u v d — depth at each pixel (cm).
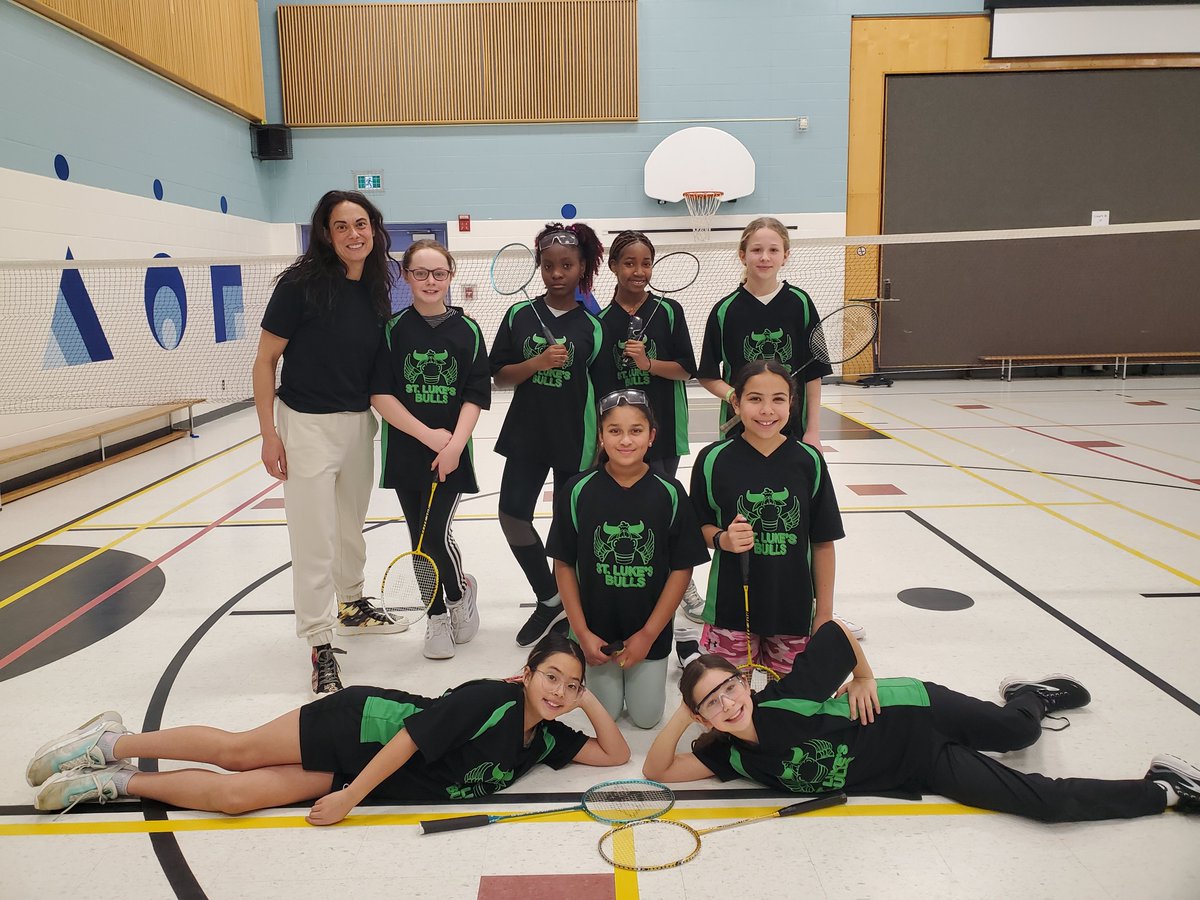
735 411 297
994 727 234
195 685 307
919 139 1155
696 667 224
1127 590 383
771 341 328
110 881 202
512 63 1116
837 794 229
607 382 342
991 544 455
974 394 1080
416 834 219
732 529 252
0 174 604
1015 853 206
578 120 1130
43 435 662
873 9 1125
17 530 520
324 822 222
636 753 261
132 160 790
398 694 237
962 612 362
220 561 455
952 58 1136
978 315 1202
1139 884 194
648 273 330
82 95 709
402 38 1109
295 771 233
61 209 677
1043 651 321
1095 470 626
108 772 234
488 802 234
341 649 345
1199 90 1153
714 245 419
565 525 275
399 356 321
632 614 274
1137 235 1180
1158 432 777
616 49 1113
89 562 455
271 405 305
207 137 958
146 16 803
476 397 328
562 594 278
